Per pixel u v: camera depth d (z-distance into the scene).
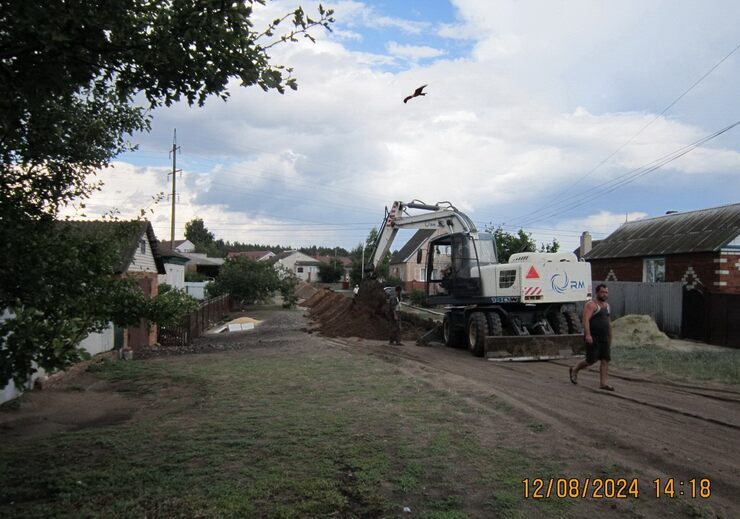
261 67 4.54
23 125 4.91
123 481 4.98
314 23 4.63
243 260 38.28
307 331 22.23
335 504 4.42
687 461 5.39
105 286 4.66
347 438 6.26
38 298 3.86
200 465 5.40
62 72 4.18
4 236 3.91
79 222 5.28
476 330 14.20
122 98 4.82
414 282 56.78
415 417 7.25
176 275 31.14
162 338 17.88
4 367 3.50
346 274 78.50
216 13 4.21
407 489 4.75
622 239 27.20
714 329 17.12
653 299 20.08
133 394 9.43
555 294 14.09
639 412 7.54
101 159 6.59
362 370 11.50
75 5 3.83
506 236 33.56
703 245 20.72
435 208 18.56
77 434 6.61
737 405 8.02
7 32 3.88
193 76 4.45
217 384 10.00
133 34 4.27
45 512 4.32
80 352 3.94
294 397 8.72
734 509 4.34
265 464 5.39
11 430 7.00
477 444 5.98
